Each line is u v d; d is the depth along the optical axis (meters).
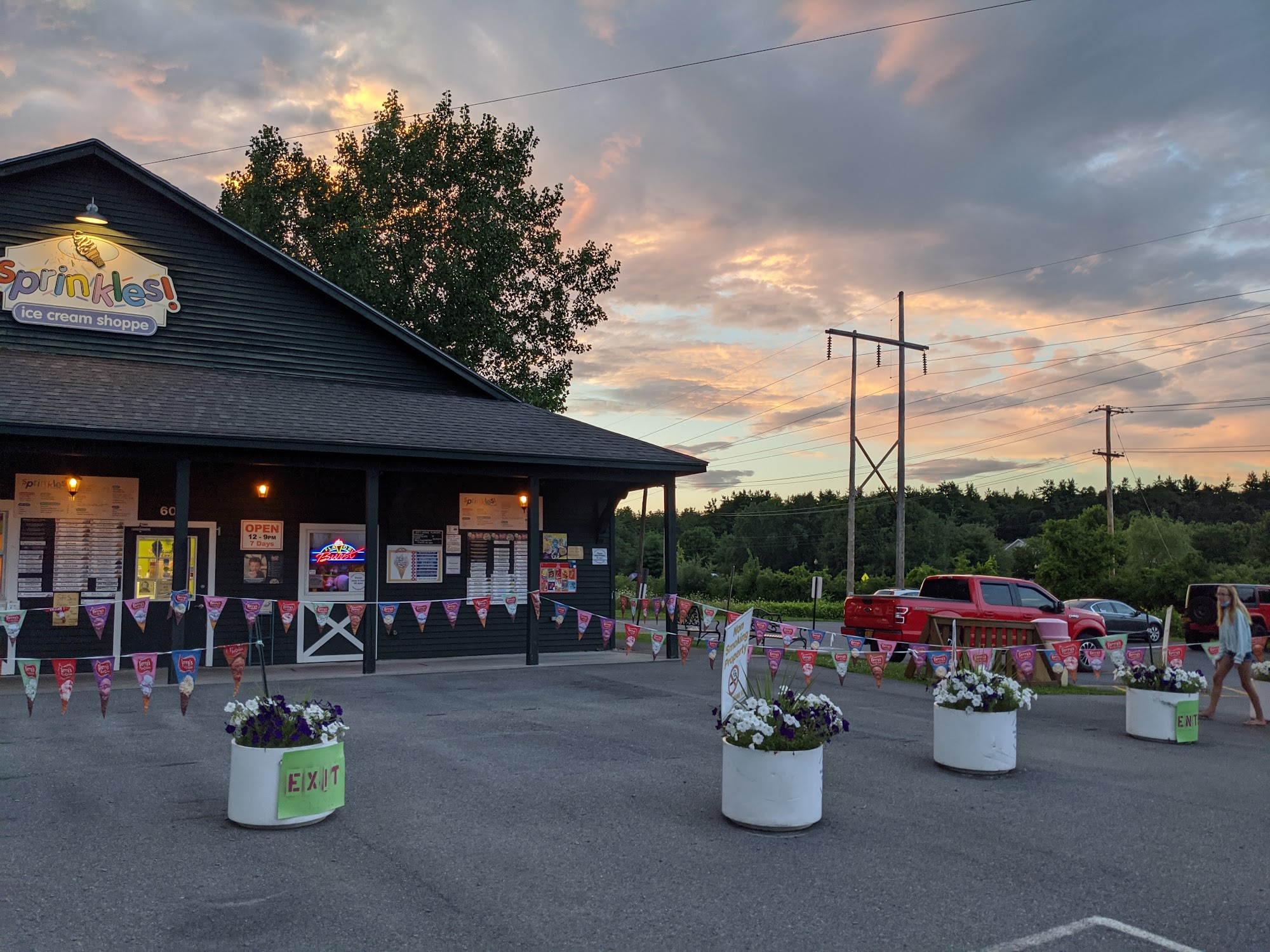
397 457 13.23
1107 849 5.79
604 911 4.69
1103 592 34.38
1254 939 4.44
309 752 6.04
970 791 7.25
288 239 28.53
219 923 4.45
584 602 16.95
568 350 29.19
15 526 12.86
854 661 16.89
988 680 8.00
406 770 7.55
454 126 27.94
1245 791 7.41
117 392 12.56
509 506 16.36
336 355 16.23
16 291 13.77
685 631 17.89
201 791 6.79
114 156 14.38
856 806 6.75
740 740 6.20
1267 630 23.19
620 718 10.07
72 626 13.06
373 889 4.93
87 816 6.13
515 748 8.48
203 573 13.98
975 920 4.62
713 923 4.55
